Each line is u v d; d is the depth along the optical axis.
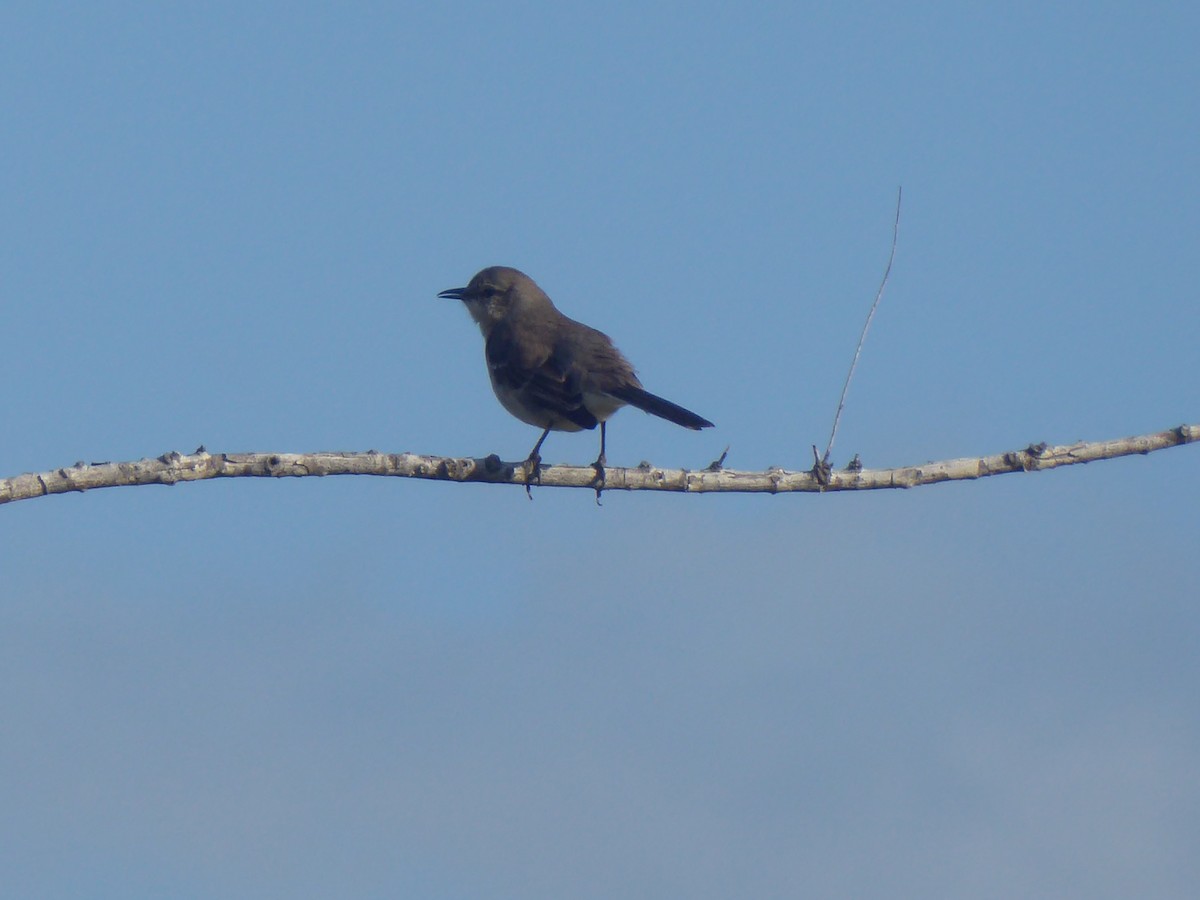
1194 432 13.08
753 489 13.41
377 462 12.74
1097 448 13.16
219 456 11.84
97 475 11.33
